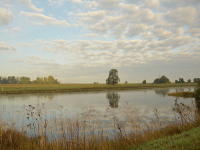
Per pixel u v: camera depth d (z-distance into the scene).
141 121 14.62
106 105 27.20
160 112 19.44
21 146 7.32
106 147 6.85
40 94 57.41
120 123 13.89
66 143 7.09
